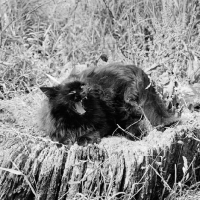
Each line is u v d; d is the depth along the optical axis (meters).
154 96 1.99
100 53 2.46
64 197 1.70
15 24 2.57
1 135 1.79
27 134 1.78
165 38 2.41
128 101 1.92
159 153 1.76
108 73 1.96
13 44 2.47
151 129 1.91
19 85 2.29
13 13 2.61
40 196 1.69
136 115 1.92
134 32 2.51
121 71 1.96
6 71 2.32
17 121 1.98
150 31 2.51
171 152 1.80
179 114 2.05
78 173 1.68
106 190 1.71
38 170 1.68
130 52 2.43
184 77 2.32
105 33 2.55
